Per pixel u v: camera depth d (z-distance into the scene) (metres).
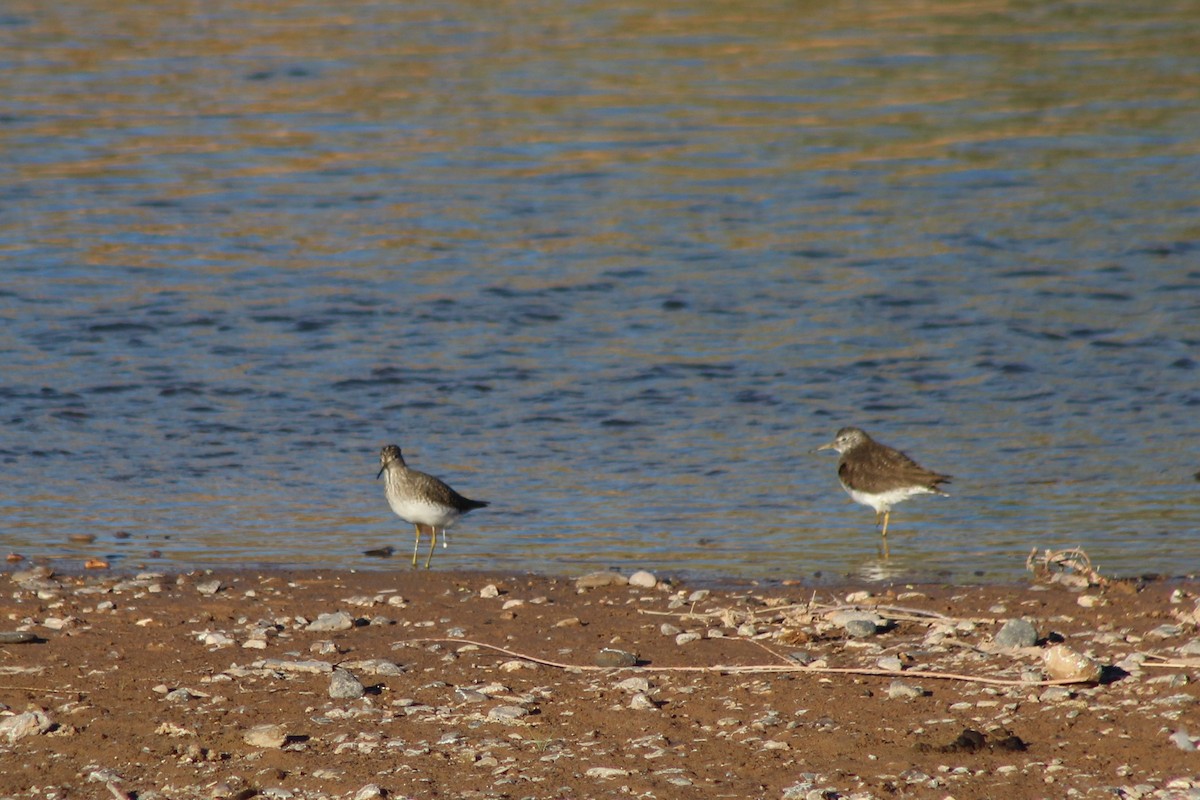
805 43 44.19
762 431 18.42
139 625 11.54
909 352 21.56
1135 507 15.23
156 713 9.50
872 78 40.34
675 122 36.28
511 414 19.12
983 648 10.42
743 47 43.78
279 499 15.93
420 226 28.56
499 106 37.78
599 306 23.94
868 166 32.59
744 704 9.52
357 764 8.64
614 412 19.19
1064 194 30.23
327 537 14.63
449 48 43.88
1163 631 10.62
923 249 26.84
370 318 23.30
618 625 11.50
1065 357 21.25
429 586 12.86
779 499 15.89
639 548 14.22
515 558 13.94
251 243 27.42
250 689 9.95
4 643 10.97
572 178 31.84
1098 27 46.00
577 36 45.38
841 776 8.29
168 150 34.06
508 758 8.70
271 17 48.22
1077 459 17.06
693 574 13.34
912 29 45.91
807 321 23.11
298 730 9.21
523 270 25.81
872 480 14.52
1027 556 13.69
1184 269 25.44
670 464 17.16
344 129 35.91
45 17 48.06
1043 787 8.04
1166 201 29.61
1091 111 36.84
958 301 23.98
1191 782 7.95
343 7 49.75
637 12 48.28
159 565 13.65
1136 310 23.39
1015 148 33.81
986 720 9.05
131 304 23.86
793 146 34.19
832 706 9.41
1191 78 39.84
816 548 14.16
